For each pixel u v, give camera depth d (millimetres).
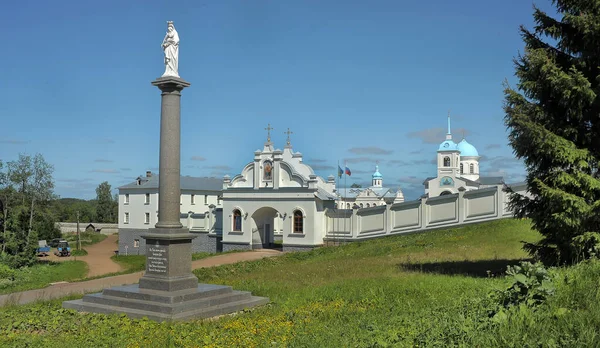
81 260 64062
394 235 43688
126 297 16250
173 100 17500
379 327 10703
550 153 16047
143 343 11836
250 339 11492
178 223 17234
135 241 75688
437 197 41250
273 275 25500
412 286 16578
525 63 17125
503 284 13133
